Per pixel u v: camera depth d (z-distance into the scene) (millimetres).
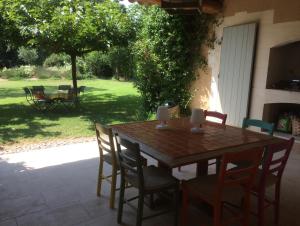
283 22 4547
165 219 2588
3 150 4473
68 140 5102
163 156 2133
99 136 2873
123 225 2477
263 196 2344
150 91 6746
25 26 6707
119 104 9148
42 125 6211
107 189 3158
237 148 2379
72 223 2500
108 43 7570
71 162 3975
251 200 2963
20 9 6688
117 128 2918
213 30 5805
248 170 2098
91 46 7625
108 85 14242
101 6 7398
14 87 12617
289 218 2645
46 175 3510
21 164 3867
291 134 4875
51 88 12227
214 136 2674
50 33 6789
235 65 5312
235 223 2514
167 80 6508
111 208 2752
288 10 4453
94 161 4020
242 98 5242
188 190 2322
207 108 6113
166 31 6324
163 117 2822
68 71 16750
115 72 16812
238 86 5297
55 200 2893
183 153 2156
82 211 2695
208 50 5965
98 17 7297
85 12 7352
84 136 5395
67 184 3268
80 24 7000
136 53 6824
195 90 6383
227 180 2047
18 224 2469
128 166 2346
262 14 4848
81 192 3076
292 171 3799
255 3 4938
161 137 2590
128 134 2678
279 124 5066
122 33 7664
